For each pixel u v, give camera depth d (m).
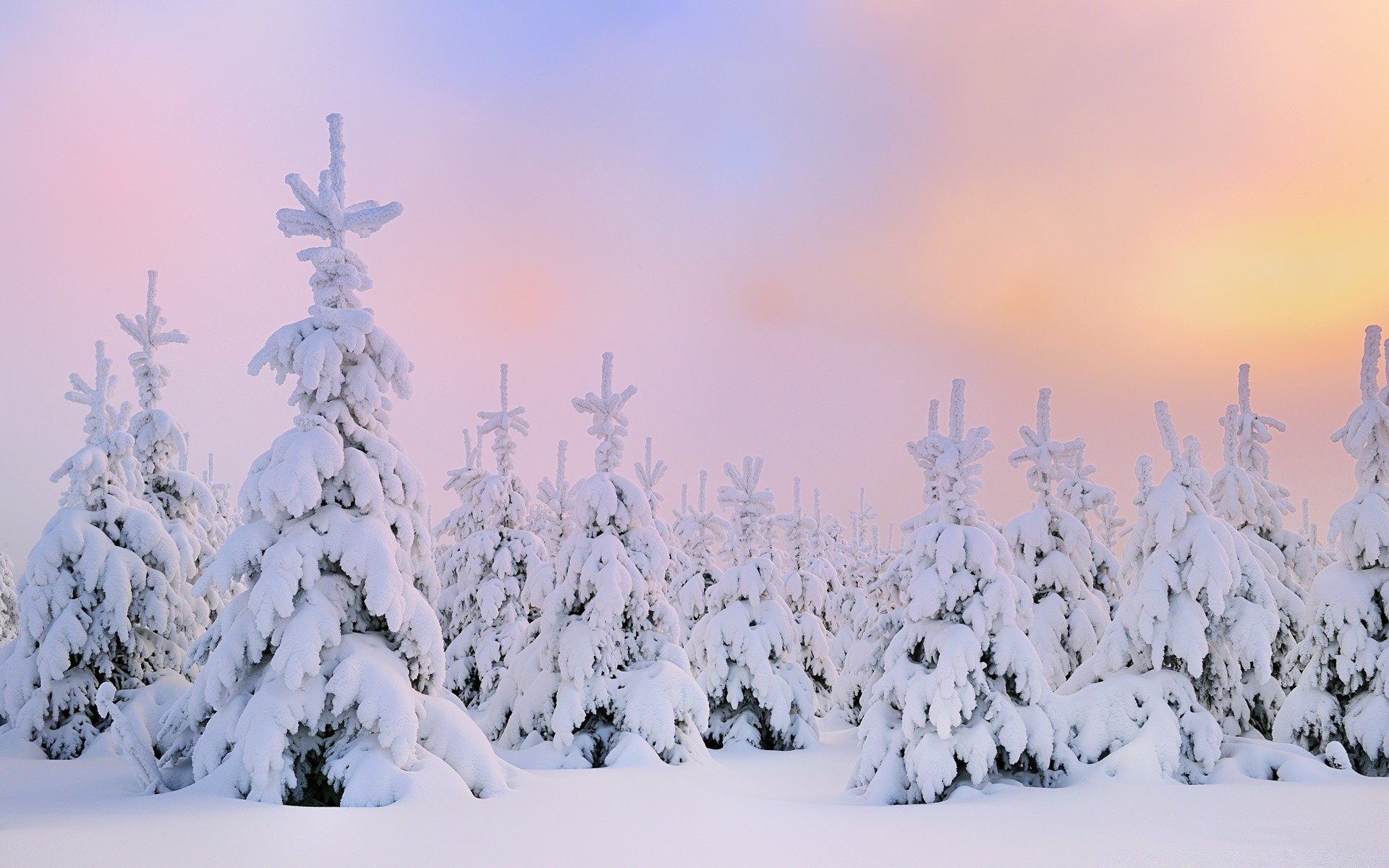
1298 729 16.34
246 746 10.60
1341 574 16.83
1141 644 15.61
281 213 12.95
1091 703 14.77
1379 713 15.49
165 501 20.20
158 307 20.80
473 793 11.84
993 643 14.05
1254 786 13.07
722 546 27.55
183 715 12.58
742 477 27.22
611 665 18.81
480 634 25.58
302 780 11.39
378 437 13.06
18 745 16.47
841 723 31.59
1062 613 21.06
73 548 17.48
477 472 27.09
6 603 36.31
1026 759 14.02
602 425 20.75
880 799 13.17
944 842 9.29
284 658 10.92
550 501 30.69
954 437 15.90
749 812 11.27
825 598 34.31
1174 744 14.03
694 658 25.16
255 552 11.81
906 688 13.97
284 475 11.65
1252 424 23.67
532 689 19.47
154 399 20.61
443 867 7.89
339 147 13.56
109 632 17.64
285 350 12.34
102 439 18.84
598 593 18.97
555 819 10.26
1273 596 16.61
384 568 11.70
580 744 18.16
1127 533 16.86
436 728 11.95
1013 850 8.86
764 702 23.30
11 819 9.79
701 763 18.34
